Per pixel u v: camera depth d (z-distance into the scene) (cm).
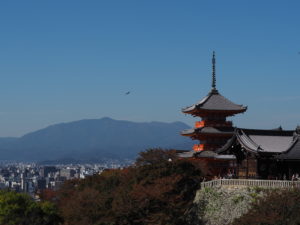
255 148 11606
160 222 10712
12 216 13062
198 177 12181
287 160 10988
